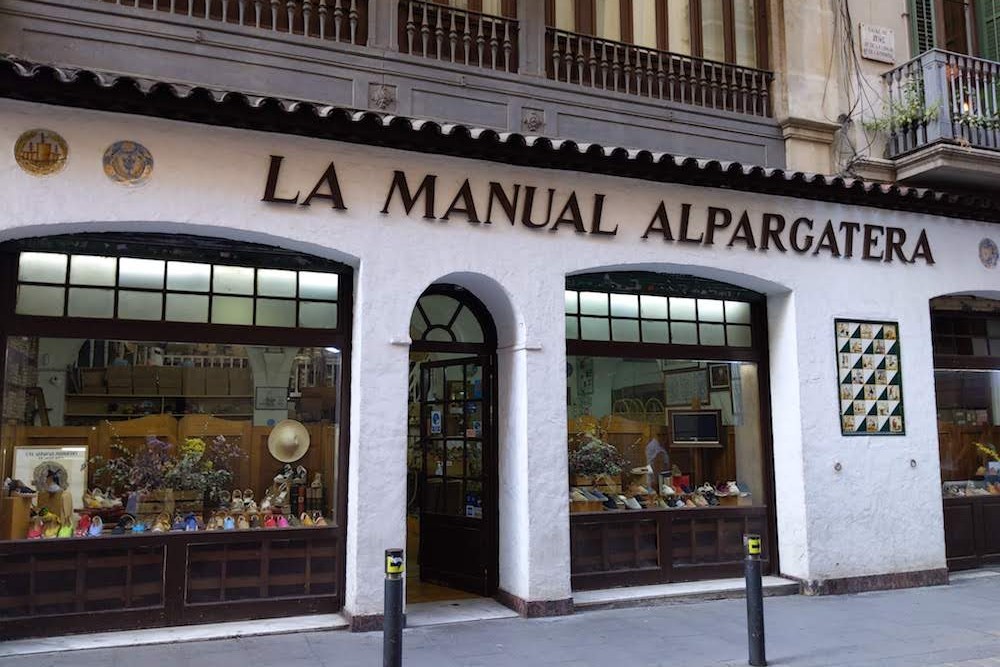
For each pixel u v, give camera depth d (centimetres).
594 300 828
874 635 670
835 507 842
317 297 715
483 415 788
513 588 736
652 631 673
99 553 625
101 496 645
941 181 958
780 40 948
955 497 956
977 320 1017
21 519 615
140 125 618
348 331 716
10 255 625
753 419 885
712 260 820
